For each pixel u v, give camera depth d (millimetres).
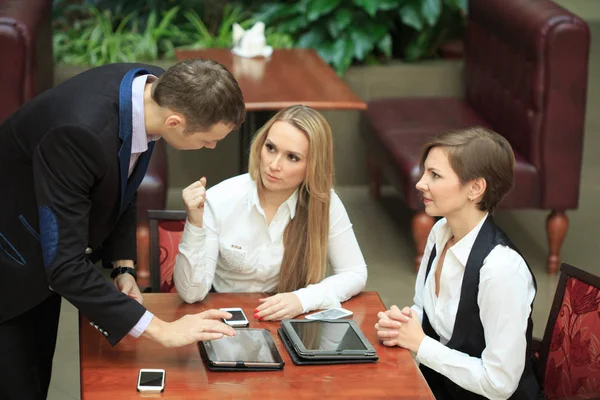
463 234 2764
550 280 5121
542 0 5219
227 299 2912
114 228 2918
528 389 2777
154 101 2395
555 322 2936
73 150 2318
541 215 6094
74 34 6824
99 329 2461
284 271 3004
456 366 2635
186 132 2418
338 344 2580
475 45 5961
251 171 2979
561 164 5016
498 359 2605
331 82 5145
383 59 6848
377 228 5832
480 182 2682
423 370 2951
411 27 6922
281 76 5242
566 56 4871
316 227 2951
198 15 7211
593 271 5234
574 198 5074
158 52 6816
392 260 5363
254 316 2785
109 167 2391
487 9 5625
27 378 2734
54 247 2350
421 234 5109
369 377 2465
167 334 2445
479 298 2674
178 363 2482
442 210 2736
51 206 2330
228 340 2572
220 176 6371
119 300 2434
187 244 2785
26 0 5109
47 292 2605
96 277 2410
